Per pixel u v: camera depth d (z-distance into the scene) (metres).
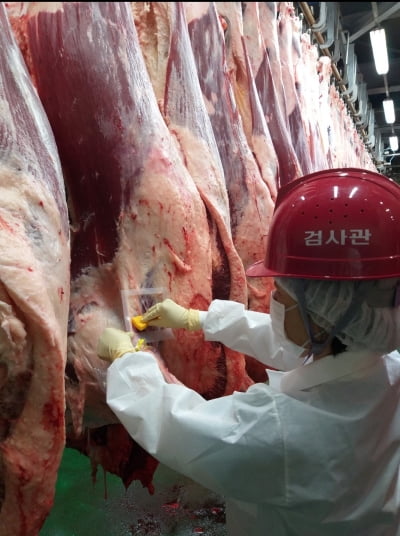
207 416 1.38
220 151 2.37
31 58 1.66
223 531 2.24
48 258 1.41
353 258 1.31
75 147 1.71
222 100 2.38
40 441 1.37
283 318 1.46
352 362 1.39
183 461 1.38
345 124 5.96
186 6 2.31
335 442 1.34
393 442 1.46
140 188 1.74
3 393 1.34
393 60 2.54
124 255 1.76
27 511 1.41
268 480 1.36
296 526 1.42
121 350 1.53
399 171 6.93
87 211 1.77
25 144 1.44
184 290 1.82
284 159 3.07
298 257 1.36
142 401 1.40
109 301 1.79
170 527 2.26
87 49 1.65
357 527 1.40
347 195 1.34
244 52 2.69
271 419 1.34
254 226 2.41
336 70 4.74
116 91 1.69
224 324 1.83
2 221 1.33
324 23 2.60
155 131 1.78
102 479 2.49
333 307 1.34
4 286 1.27
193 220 1.85
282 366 1.86
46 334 1.30
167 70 2.01
